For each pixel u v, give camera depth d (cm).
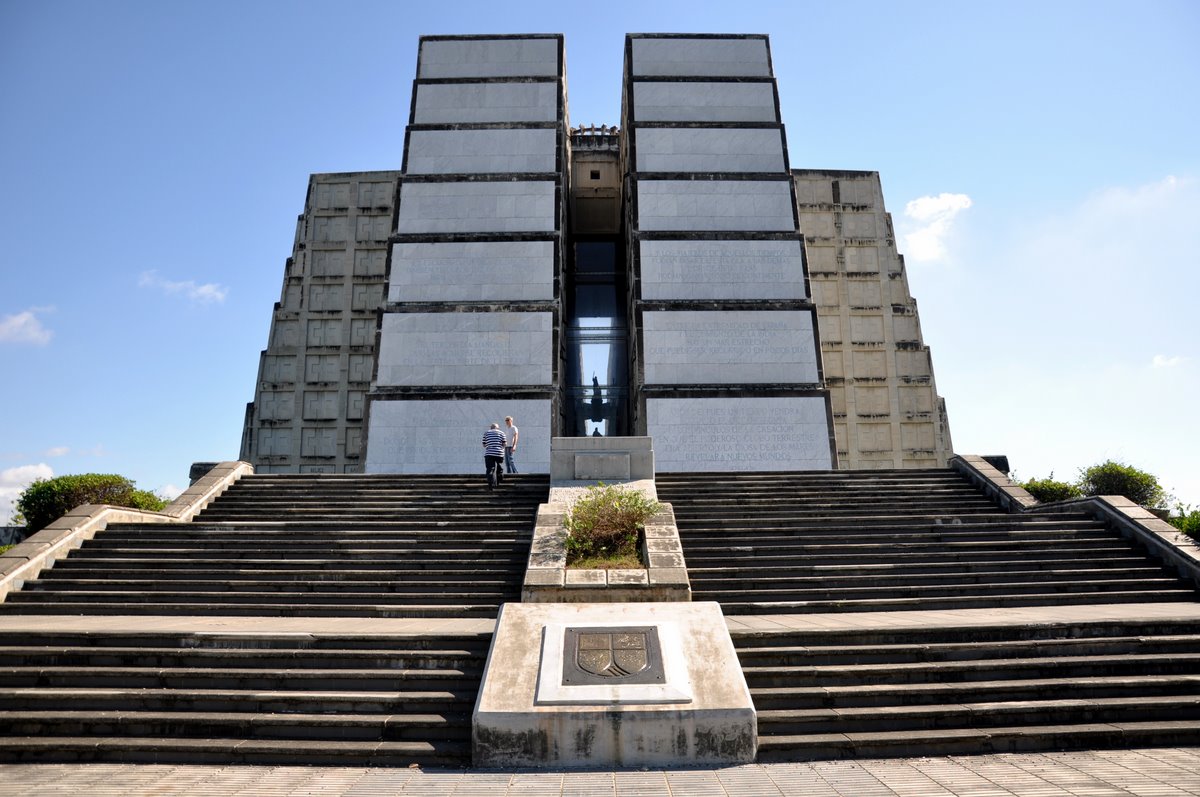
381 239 4019
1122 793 639
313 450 3750
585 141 3772
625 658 807
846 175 4041
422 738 782
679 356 2755
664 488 1762
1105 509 1505
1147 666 892
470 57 3216
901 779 686
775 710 811
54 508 2034
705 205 2969
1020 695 843
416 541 1427
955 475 1889
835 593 1226
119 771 729
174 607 1195
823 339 3809
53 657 911
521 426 2705
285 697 827
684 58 3192
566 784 680
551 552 1197
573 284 3503
